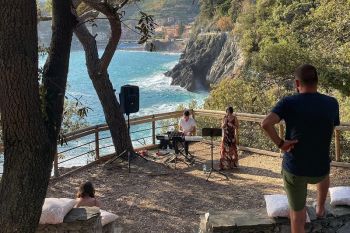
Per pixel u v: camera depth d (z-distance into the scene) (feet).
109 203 30.07
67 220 18.19
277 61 56.80
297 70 12.51
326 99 12.36
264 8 120.47
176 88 203.92
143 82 222.89
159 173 35.78
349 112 51.11
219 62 196.54
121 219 27.58
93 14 37.24
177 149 37.96
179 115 43.75
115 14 18.45
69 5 14.96
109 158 39.19
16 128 12.75
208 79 203.21
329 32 64.44
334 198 15.99
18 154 12.86
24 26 12.38
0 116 13.39
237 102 55.01
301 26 76.23
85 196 22.36
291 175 12.60
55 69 14.75
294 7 93.71
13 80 12.44
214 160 39.17
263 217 15.56
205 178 34.63
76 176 35.12
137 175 35.50
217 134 33.68
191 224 26.76
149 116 41.88
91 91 182.29
